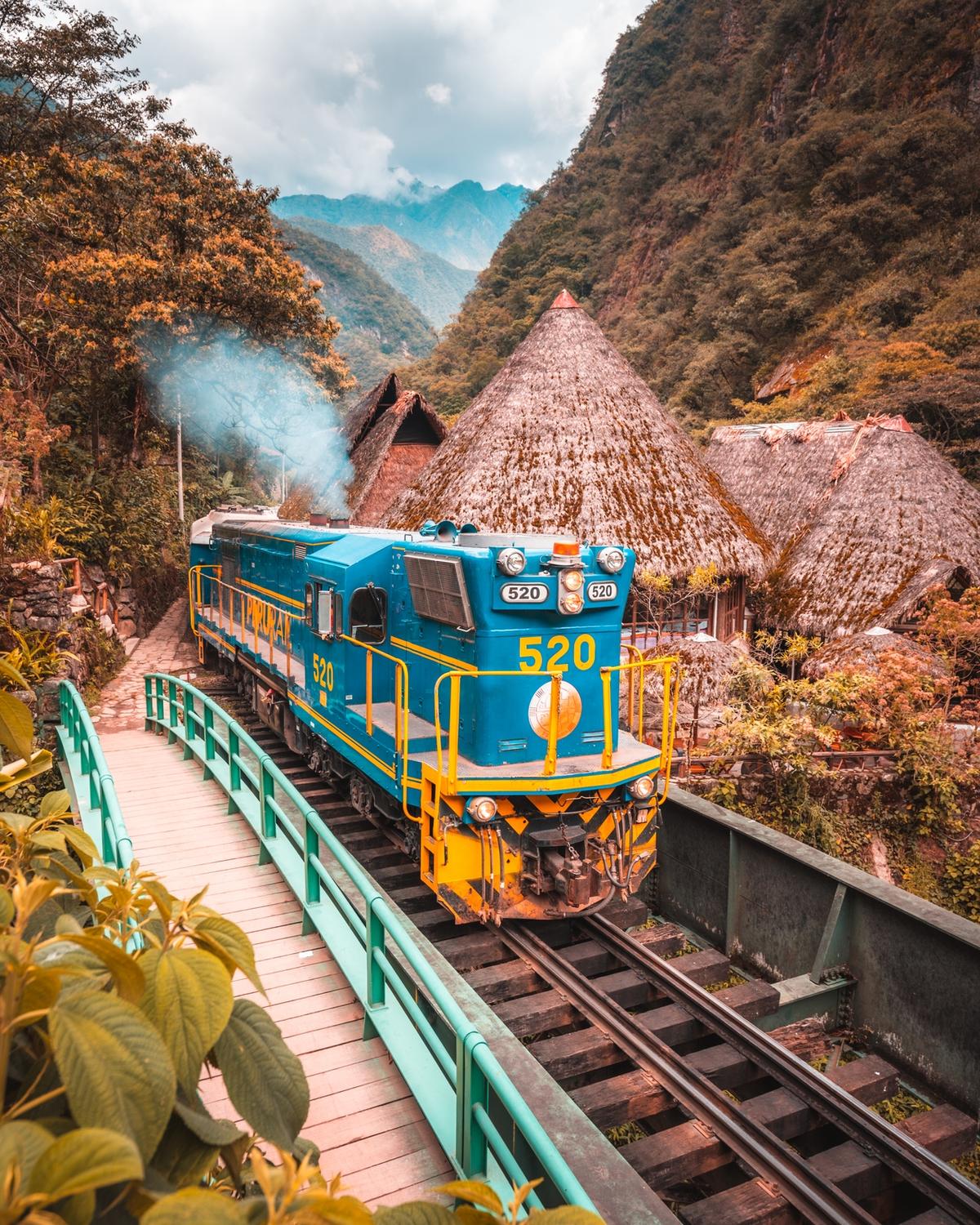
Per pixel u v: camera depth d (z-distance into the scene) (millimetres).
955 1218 5434
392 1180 4059
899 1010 8039
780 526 22875
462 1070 4004
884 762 13477
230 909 6863
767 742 12500
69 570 16219
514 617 7359
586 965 7875
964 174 49844
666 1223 4039
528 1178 4605
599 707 7863
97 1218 1715
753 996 7949
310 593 10234
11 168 21703
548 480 18344
